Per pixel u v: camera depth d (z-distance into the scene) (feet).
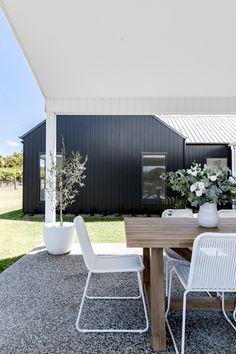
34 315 7.09
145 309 6.61
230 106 13.88
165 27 9.82
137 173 25.43
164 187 25.27
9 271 10.31
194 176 7.04
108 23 9.64
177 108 13.89
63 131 25.27
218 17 9.34
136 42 10.52
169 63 11.64
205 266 5.30
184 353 5.58
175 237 5.88
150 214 25.35
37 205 25.21
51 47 10.77
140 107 13.93
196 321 6.85
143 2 8.80
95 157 25.38
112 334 6.27
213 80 12.70
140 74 12.31
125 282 9.36
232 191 6.78
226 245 5.16
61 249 12.28
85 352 5.62
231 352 5.65
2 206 31.22
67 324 6.67
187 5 8.90
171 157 25.41
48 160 13.80
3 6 8.98
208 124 31.19
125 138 25.46
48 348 5.75
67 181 13.17
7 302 7.80
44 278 9.64
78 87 13.17
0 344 5.87
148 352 5.63
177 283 9.22
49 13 9.21
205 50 10.92
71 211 25.29
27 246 14.25
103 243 14.69
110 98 13.94
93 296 8.23
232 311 7.25
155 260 5.73
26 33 10.11
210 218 6.97
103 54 11.14
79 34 10.13
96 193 25.36
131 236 5.96
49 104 13.92
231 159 25.94
